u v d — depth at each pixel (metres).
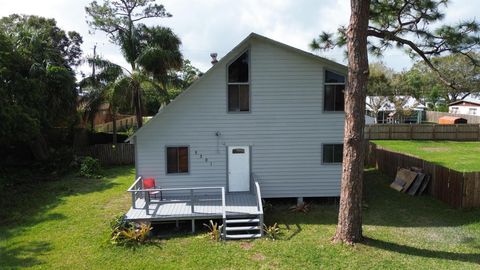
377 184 18.23
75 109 23.83
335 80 14.77
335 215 14.14
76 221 13.78
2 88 18.75
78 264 10.16
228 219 12.91
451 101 53.50
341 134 15.07
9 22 30.64
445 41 11.72
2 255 10.85
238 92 14.82
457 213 13.49
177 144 15.02
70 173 22.19
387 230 12.18
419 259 9.93
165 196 15.20
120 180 20.77
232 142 15.08
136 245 11.40
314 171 15.30
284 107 14.91
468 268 9.36
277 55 14.61
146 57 25.50
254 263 9.98
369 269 9.42
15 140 20.52
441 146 29.11
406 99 42.31
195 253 10.76
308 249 10.77
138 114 24.91
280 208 15.09
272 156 15.20
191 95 14.77
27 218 14.25
